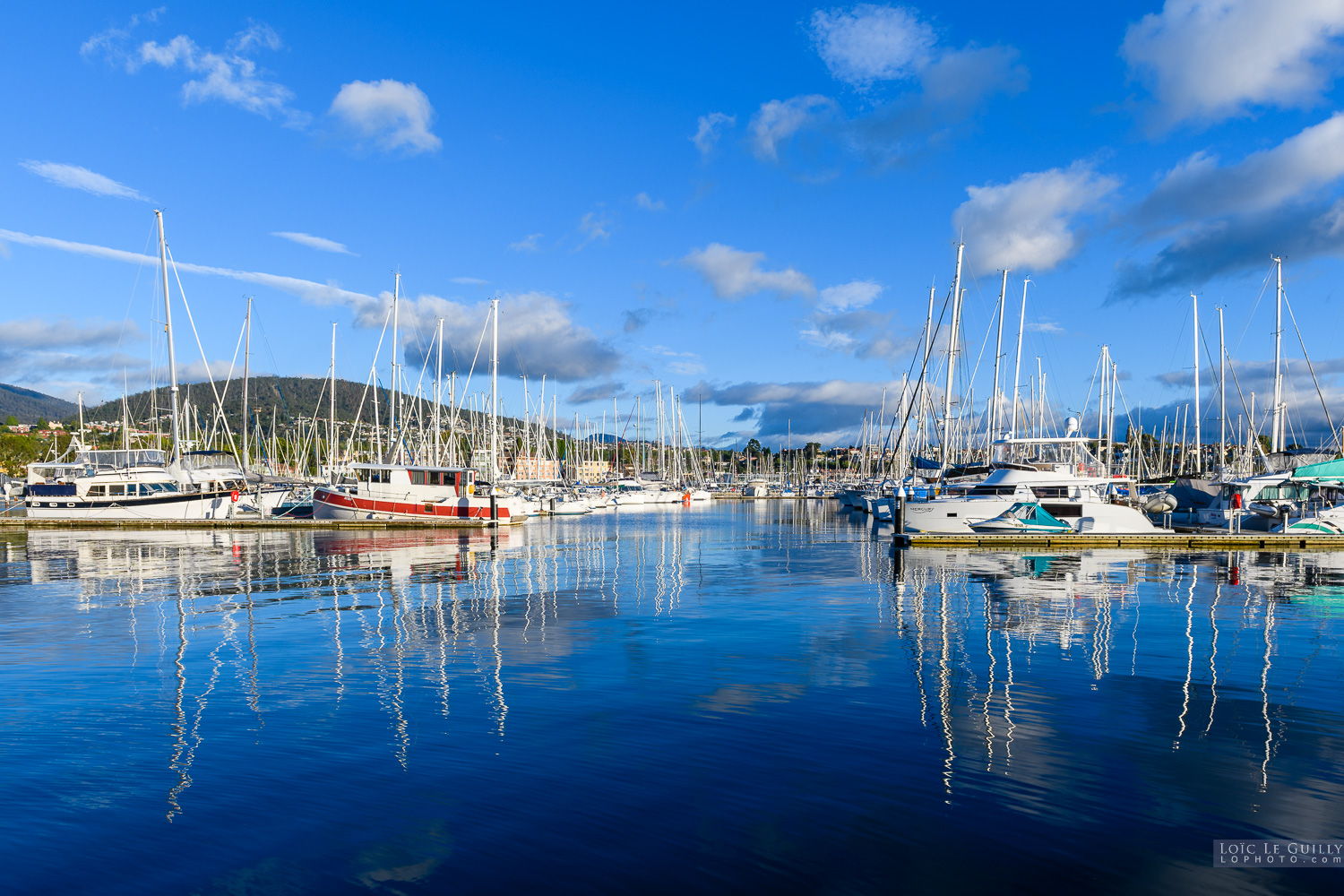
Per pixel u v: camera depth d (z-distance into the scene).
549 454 119.69
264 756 9.74
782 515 89.38
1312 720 11.26
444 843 7.45
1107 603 22.30
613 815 8.05
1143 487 64.19
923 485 64.19
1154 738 10.47
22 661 14.97
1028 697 12.44
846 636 17.52
